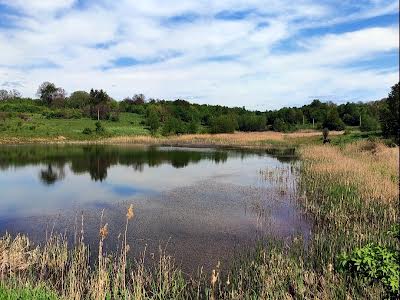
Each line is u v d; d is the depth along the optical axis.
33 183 32.66
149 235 18.80
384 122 49.41
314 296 11.68
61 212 23.16
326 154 43.41
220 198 26.95
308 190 28.56
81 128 90.50
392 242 16.17
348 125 109.00
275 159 50.66
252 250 16.62
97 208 24.12
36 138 77.12
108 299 11.60
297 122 121.69
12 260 14.43
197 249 16.91
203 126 116.94
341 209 21.91
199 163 46.25
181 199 26.61
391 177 28.83
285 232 19.39
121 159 49.22
